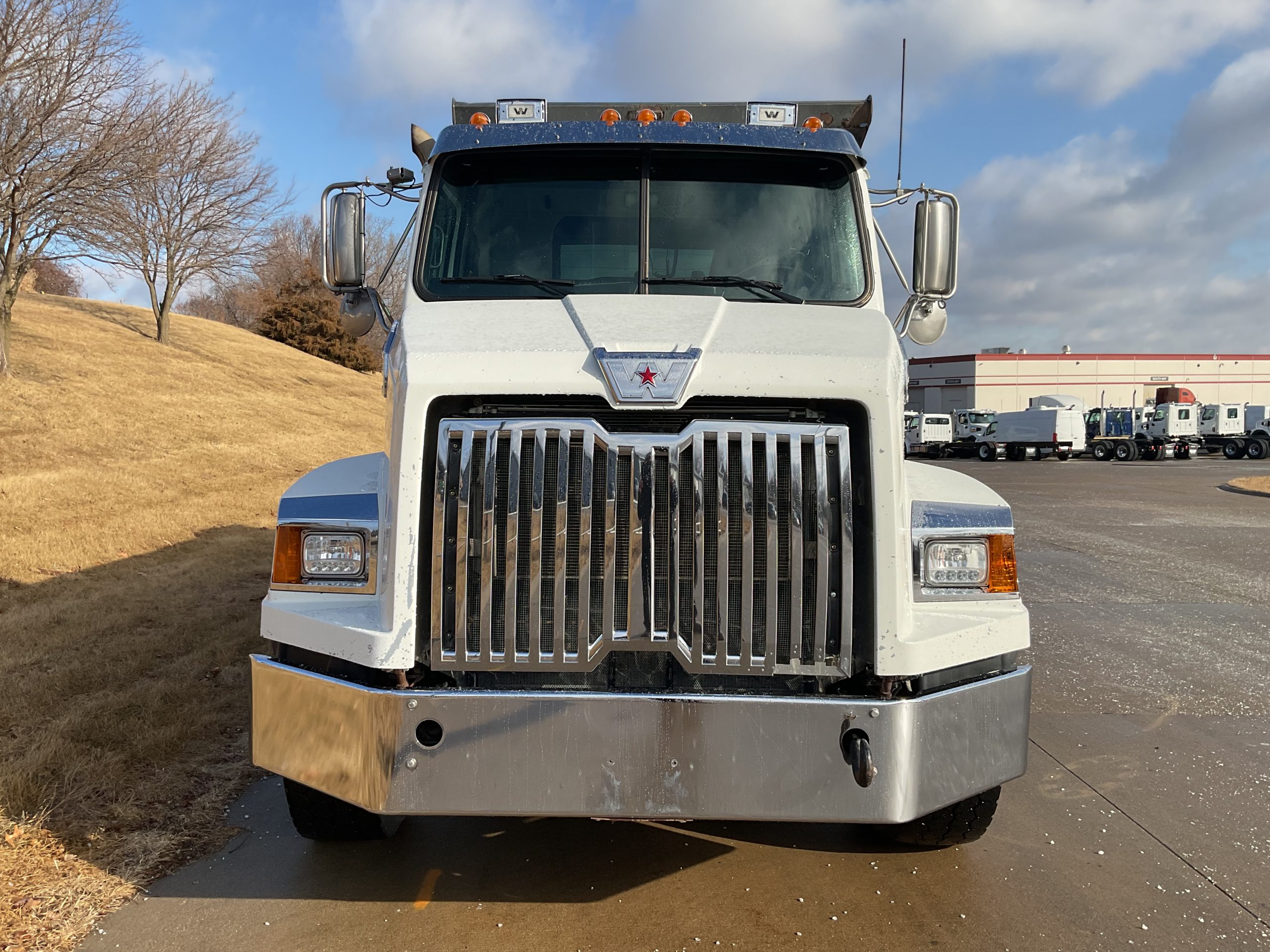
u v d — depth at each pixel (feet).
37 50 48.73
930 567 9.56
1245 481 70.38
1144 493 64.69
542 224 11.46
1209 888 10.37
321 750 8.85
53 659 17.51
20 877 9.94
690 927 9.40
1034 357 198.90
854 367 8.82
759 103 12.39
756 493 8.57
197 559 27.73
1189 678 19.11
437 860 10.83
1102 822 12.14
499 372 8.72
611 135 11.53
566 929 9.34
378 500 9.70
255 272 94.94
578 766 8.34
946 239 11.83
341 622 8.88
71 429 47.98
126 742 13.58
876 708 8.43
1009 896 10.12
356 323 12.80
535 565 8.46
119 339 89.40
